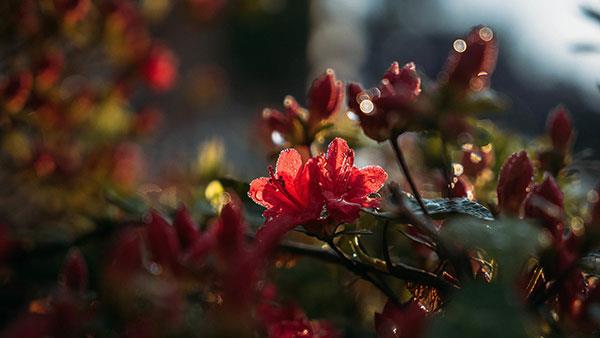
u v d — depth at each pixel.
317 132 0.77
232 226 0.63
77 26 1.21
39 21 1.15
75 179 1.20
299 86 4.33
